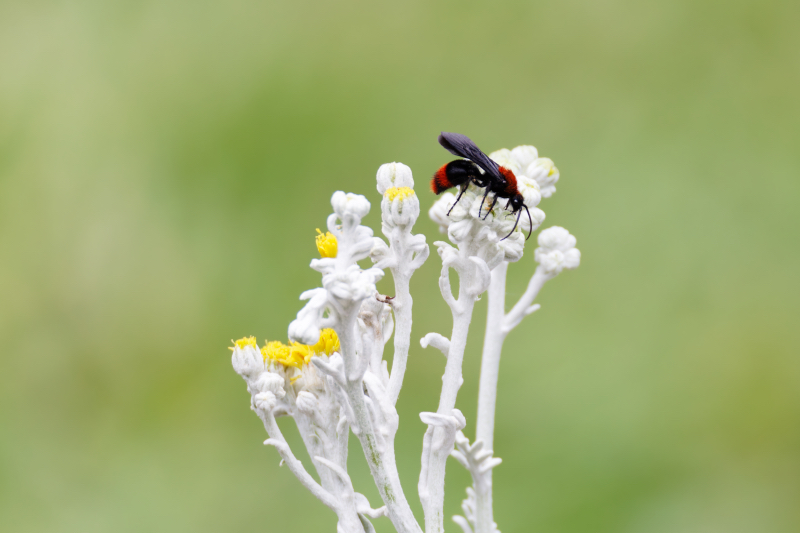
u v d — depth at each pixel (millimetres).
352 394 502
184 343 1140
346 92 1269
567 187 1229
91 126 1253
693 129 1268
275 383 514
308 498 969
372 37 1308
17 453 1076
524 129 1273
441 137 538
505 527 910
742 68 1302
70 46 1291
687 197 1208
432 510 513
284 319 1118
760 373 1074
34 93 1269
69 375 1148
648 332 1114
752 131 1260
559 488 952
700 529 927
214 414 1093
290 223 1183
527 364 1080
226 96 1260
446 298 517
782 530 941
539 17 1329
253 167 1215
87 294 1174
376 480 508
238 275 1156
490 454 516
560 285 1145
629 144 1252
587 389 1054
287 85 1265
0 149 1239
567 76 1304
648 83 1302
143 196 1213
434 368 1020
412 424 972
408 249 512
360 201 496
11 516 998
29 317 1175
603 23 1323
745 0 1319
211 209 1200
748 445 1027
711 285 1148
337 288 492
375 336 517
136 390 1133
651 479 974
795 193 1198
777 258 1160
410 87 1287
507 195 520
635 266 1173
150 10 1312
